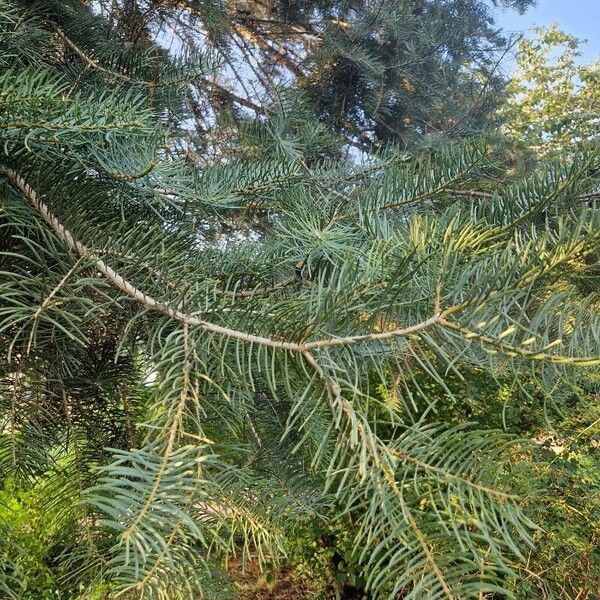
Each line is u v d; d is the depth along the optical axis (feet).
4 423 2.92
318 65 7.19
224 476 2.08
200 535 1.50
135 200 3.03
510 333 1.62
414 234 2.20
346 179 4.56
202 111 6.34
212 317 2.12
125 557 1.44
